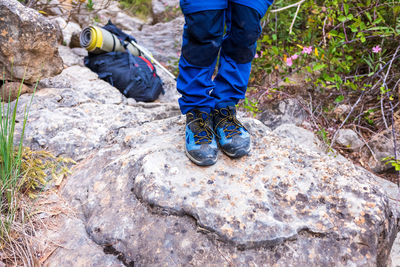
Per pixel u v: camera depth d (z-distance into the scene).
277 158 1.87
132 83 3.53
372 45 3.13
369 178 1.82
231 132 1.79
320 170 1.79
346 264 1.48
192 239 1.52
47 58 2.97
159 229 1.56
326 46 3.08
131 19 6.42
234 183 1.70
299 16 3.67
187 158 1.83
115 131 2.32
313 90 3.22
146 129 2.17
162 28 5.67
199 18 1.52
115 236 1.58
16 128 2.20
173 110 2.92
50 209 1.77
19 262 1.53
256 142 2.01
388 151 2.64
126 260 1.52
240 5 1.57
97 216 1.69
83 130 2.30
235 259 1.47
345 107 3.07
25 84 2.94
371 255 1.50
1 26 2.65
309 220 1.58
